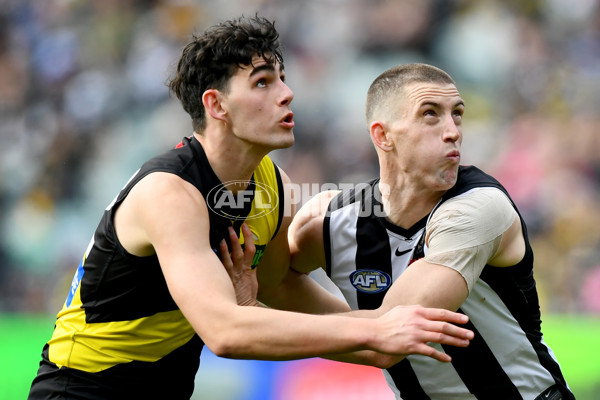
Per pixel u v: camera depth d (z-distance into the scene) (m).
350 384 19.31
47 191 36.69
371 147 34.44
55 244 35.44
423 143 10.78
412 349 8.99
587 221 31.59
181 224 9.88
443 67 36.66
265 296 12.73
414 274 10.38
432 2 37.28
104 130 37.34
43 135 38.19
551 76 35.91
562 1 37.69
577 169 33.03
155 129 36.31
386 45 37.06
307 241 12.05
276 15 38.03
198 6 39.66
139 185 10.34
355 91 36.03
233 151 10.70
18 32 41.62
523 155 33.62
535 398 11.45
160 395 11.62
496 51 36.44
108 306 11.01
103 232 10.88
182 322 11.23
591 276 30.09
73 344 11.31
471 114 35.31
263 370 20.02
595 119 34.38
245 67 10.39
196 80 10.63
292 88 36.31
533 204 32.28
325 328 9.10
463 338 9.12
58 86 39.50
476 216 10.42
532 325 11.49
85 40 40.25
